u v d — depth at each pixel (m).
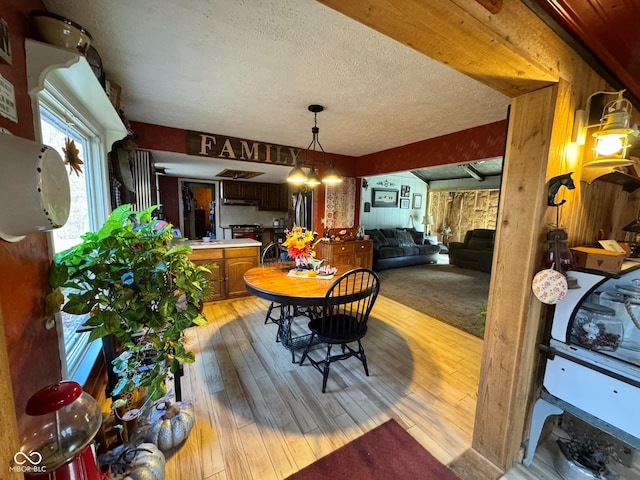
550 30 1.05
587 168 1.30
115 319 1.11
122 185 2.32
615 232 1.82
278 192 7.29
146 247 1.23
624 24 1.07
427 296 4.20
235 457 1.41
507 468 1.36
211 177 6.32
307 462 1.39
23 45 0.90
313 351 2.50
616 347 1.15
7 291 0.77
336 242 4.62
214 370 2.18
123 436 1.34
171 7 1.25
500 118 2.74
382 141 3.72
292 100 2.31
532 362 1.33
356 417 1.69
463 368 2.26
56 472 0.76
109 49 1.59
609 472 1.26
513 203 1.24
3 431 0.51
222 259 3.72
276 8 1.25
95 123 1.75
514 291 1.25
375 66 1.75
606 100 1.33
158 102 2.38
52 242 1.06
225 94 2.21
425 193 8.22
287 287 2.18
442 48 0.91
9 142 0.67
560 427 1.57
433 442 1.52
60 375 1.10
